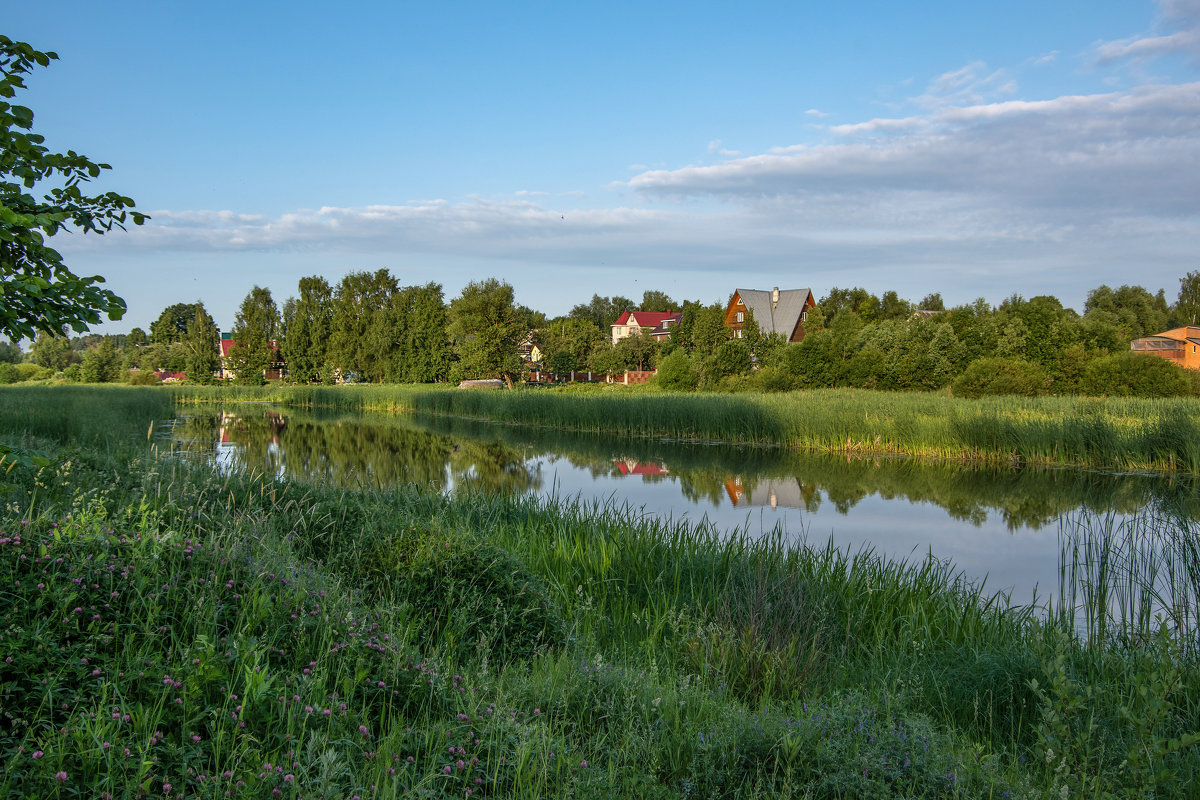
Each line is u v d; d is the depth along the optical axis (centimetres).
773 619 611
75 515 454
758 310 7325
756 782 338
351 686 348
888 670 549
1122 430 1936
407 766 297
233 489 792
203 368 7256
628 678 444
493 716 355
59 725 272
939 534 1203
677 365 4431
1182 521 1126
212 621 360
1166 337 6150
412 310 7325
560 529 899
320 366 7706
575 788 306
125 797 238
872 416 2400
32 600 339
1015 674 507
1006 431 2089
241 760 271
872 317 6956
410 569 564
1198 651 576
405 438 2866
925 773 344
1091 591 770
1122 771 368
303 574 482
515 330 5734
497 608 529
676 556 814
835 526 1259
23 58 417
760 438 2636
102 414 2362
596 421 3170
